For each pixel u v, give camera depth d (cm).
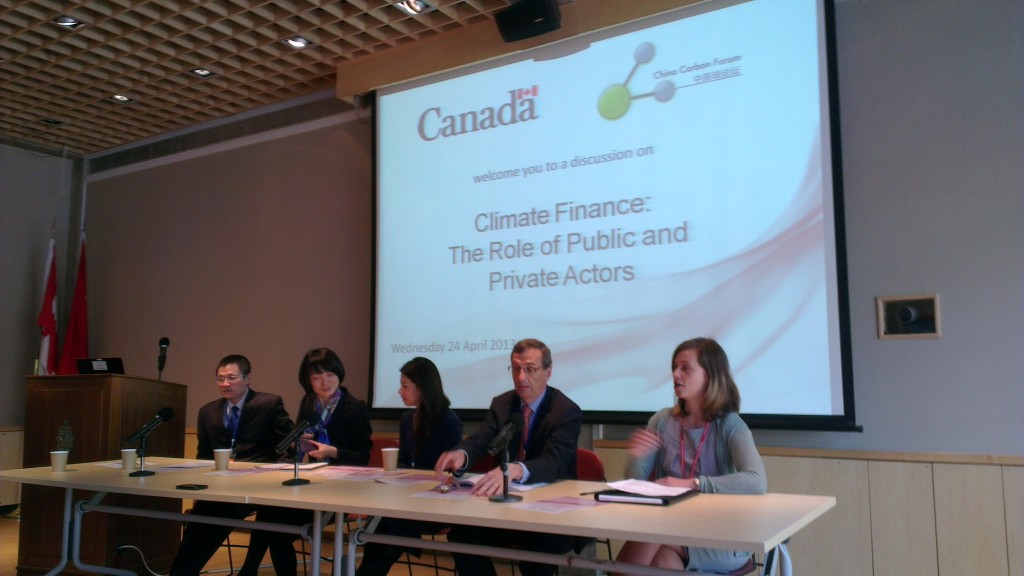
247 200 589
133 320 642
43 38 483
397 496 242
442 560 450
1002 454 325
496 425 298
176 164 634
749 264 374
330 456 345
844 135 371
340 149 546
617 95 420
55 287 645
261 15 450
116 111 593
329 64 513
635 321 404
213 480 286
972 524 327
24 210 655
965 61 346
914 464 341
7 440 623
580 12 432
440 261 475
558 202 436
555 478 278
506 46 454
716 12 394
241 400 400
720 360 257
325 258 545
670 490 231
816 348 355
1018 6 336
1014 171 332
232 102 580
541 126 445
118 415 397
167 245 631
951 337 340
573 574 348
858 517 351
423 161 488
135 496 398
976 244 338
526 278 443
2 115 597
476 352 456
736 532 181
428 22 466
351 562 250
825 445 366
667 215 400
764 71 379
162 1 434
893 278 355
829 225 357
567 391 421
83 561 387
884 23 365
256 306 575
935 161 349
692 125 396
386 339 490
